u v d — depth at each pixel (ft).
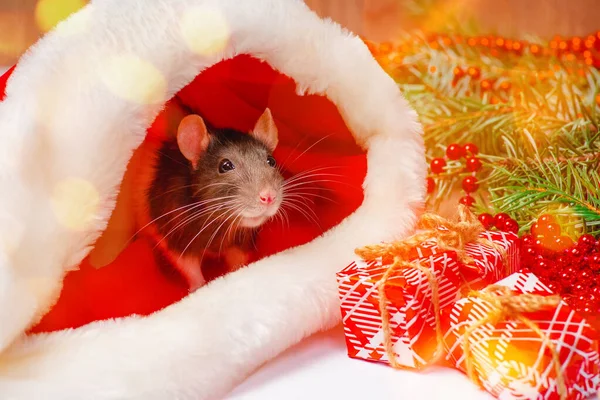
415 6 1.83
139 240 1.47
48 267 1.16
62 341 1.18
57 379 1.11
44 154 1.15
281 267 1.28
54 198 1.16
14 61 1.86
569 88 1.65
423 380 1.20
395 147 1.41
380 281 1.20
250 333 1.20
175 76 1.22
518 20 1.89
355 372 1.23
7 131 1.15
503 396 1.14
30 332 1.21
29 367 1.14
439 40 1.76
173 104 1.47
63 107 1.17
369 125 1.42
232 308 1.21
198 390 1.15
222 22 1.23
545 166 1.60
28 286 1.14
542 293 1.20
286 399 1.17
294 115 1.52
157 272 1.44
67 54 1.19
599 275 1.37
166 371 1.13
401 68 1.79
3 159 1.14
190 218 1.43
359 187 1.50
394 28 1.97
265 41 1.29
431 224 1.34
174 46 1.20
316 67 1.35
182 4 1.22
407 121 1.42
